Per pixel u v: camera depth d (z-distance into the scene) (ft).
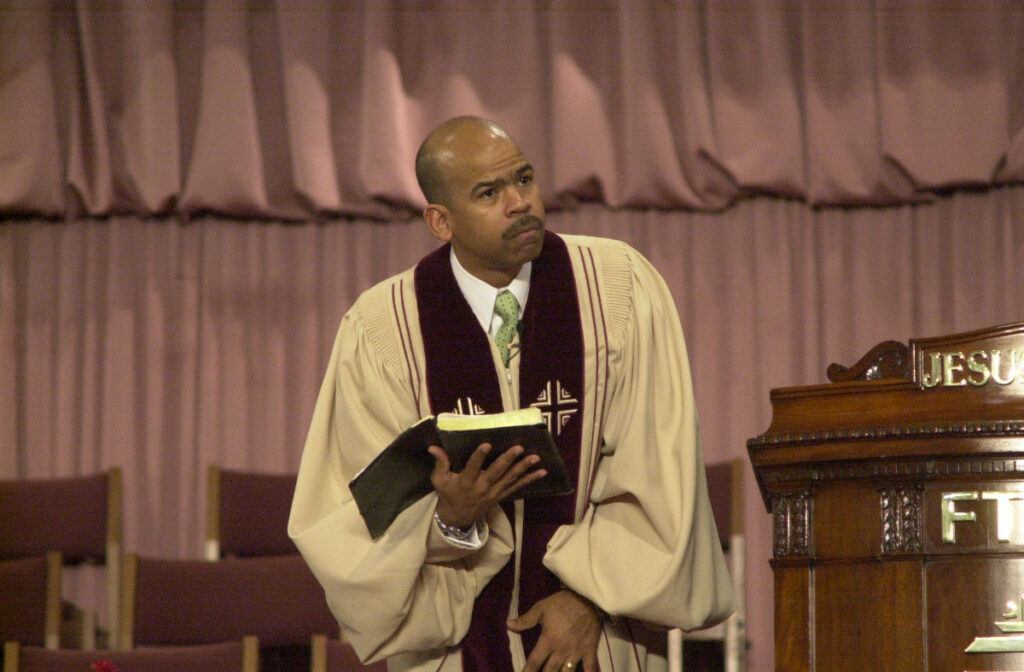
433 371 36.76
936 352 30.04
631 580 34.88
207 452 70.85
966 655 28.53
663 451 35.91
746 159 68.69
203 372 71.20
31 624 58.29
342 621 35.78
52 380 71.41
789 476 30.60
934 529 29.07
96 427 71.26
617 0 70.03
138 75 70.54
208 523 64.44
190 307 71.56
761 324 69.67
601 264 37.35
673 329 37.19
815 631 29.86
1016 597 28.35
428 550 34.86
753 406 69.56
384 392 37.09
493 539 36.17
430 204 35.35
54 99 70.79
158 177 70.23
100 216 71.61
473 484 32.14
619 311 36.76
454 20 70.74
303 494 37.65
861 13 68.64
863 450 29.66
